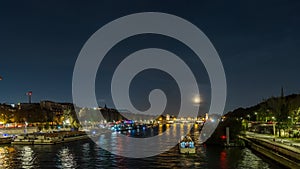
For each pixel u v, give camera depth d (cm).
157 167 8906
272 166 8619
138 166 9094
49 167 9081
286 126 13950
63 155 11400
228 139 13238
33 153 11931
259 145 11031
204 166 8938
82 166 9212
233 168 8588
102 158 10638
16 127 18988
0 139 14862
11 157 10875
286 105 14788
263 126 17788
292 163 7350
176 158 10388
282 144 10088
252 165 8888
